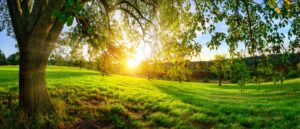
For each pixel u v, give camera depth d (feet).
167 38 44.86
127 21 61.72
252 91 156.76
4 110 58.54
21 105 53.47
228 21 27.73
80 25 47.55
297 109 80.33
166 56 38.37
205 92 147.54
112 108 72.33
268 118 73.15
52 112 56.85
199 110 79.30
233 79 26.99
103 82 124.06
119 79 159.43
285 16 24.45
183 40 27.35
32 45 50.65
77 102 74.69
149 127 63.98
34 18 50.72
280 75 25.55
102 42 55.93
